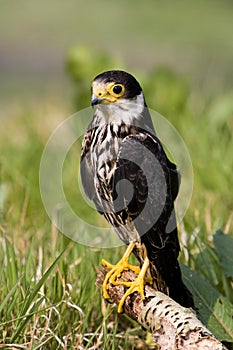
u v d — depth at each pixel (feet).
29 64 100.68
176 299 27.02
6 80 90.53
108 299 27.66
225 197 39.60
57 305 27.30
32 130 51.08
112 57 53.11
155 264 27.25
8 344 25.53
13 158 46.14
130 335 29.14
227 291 29.32
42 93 75.92
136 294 26.23
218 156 43.09
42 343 25.59
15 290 27.55
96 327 29.01
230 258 29.14
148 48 106.42
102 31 116.26
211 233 33.42
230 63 92.89
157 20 121.49
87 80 52.47
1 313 27.09
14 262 28.71
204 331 23.70
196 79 63.67
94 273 29.60
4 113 66.80
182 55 101.81
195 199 39.17
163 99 51.42
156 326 24.86
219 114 48.52
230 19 122.83
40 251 30.37
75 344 27.32
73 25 118.73
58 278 28.78
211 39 111.65
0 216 35.01
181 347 23.54
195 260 29.96
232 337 26.84
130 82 28.96
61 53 106.22
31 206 39.50
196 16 123.13
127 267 27.94
